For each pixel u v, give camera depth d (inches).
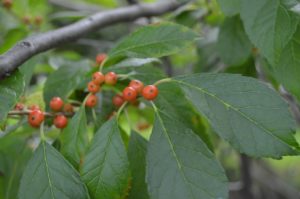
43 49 14.8
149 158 12.7
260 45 13.4
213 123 12.8
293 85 14.3
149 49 14.4
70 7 31.1
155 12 21.2
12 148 17.1
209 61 21.0
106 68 15.1
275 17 13.4
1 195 17.2
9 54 13.4
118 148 13.1
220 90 13.0
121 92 15.0
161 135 12.9
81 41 28.5
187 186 12.3
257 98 12.8
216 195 12.2
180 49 14.4
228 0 14.3
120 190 12.9
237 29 18.1
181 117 14.8
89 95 14.3
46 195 12.8
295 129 12.5
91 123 16.2
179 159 12.6
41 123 14.2
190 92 13.2
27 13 24.0
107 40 32.0
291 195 41.1
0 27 24.0
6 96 12.9
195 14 20.3
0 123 12.5
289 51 14.3
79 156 13.6
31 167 13.1
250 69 18.7
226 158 36.9
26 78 16.5
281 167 52.6
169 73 24.8
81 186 12.8
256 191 40.8
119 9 19.8
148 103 14.6
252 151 12.5
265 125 12.6
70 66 17.1
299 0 13.4
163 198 12.3
